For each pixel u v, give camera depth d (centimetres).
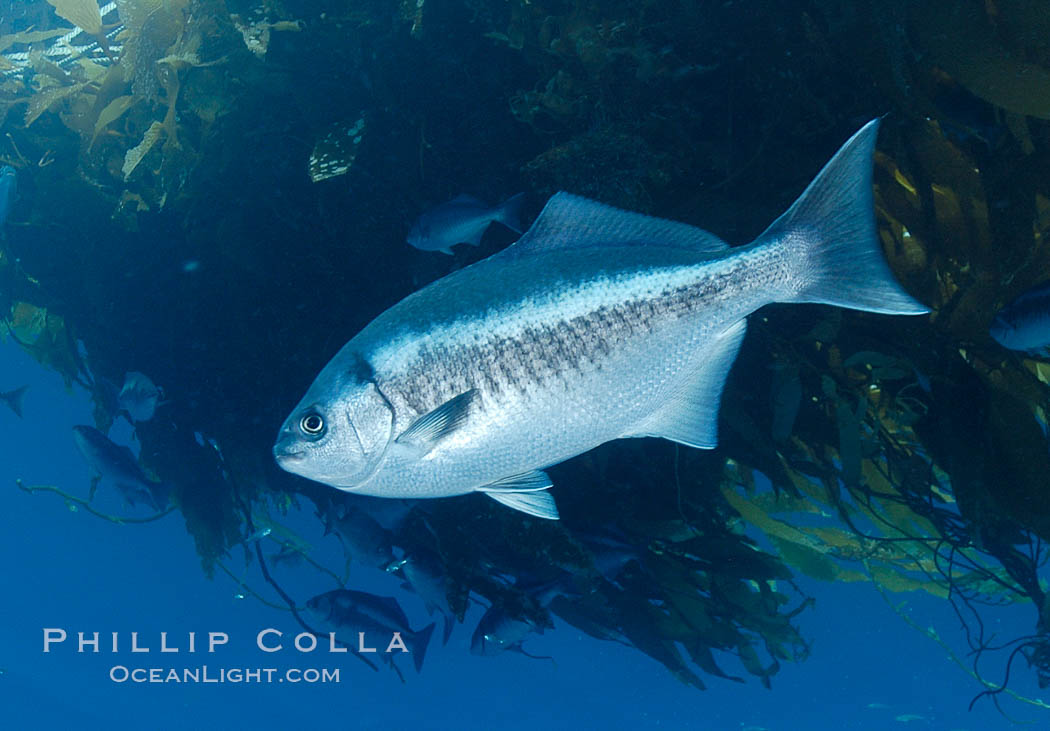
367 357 42
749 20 64
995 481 57
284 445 42
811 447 72
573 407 41
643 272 41
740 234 65
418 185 80
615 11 67
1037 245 56
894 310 40
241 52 80
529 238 42
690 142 66
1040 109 51
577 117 70
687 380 42
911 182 61
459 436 41
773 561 79
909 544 81
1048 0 50
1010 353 58
